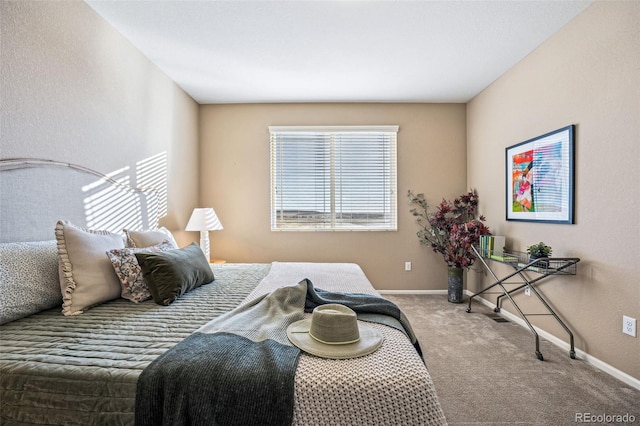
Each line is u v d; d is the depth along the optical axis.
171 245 2.06
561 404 1.57
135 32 2.21
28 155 1.50
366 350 0.97
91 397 0.84
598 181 1.93
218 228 3.22
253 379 0.82
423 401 0.83
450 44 2.42
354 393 0.82
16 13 1.44
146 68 2.56
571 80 2.13
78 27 1.82
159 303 1.50
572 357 2.06
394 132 3.70
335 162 3.73
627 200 1.74
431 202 3.73
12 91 1.42
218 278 2.10
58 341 1.06
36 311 1.33
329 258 3.72
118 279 1.57
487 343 2.30
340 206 3.74
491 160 3.19
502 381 1.79
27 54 1.50
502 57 2.64
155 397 0.81
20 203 1.43
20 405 0.86
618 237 1.80
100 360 0.92
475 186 3.53
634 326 1.71
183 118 3.26
